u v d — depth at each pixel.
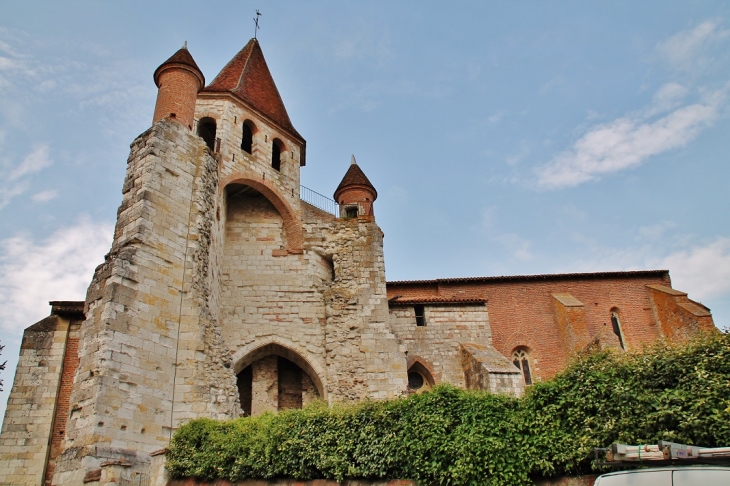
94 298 18.48
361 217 30.23
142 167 21.20
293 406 27.17
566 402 12.91
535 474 12.45
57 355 23.97
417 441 13.02
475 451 12.42
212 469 14.56
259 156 30.33
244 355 26.55
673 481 8.76
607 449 10.92
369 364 26.33
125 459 16.08
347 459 13.41
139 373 17.72
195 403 18.69
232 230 29.42
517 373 27.19
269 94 34.78
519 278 35.25
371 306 27.73
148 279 19.23
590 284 36.19
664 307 34.72
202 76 26.17
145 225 19.89
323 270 29.53
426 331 30.70
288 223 30.00
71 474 15.46
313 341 27.39
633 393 12.25
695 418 11.30
